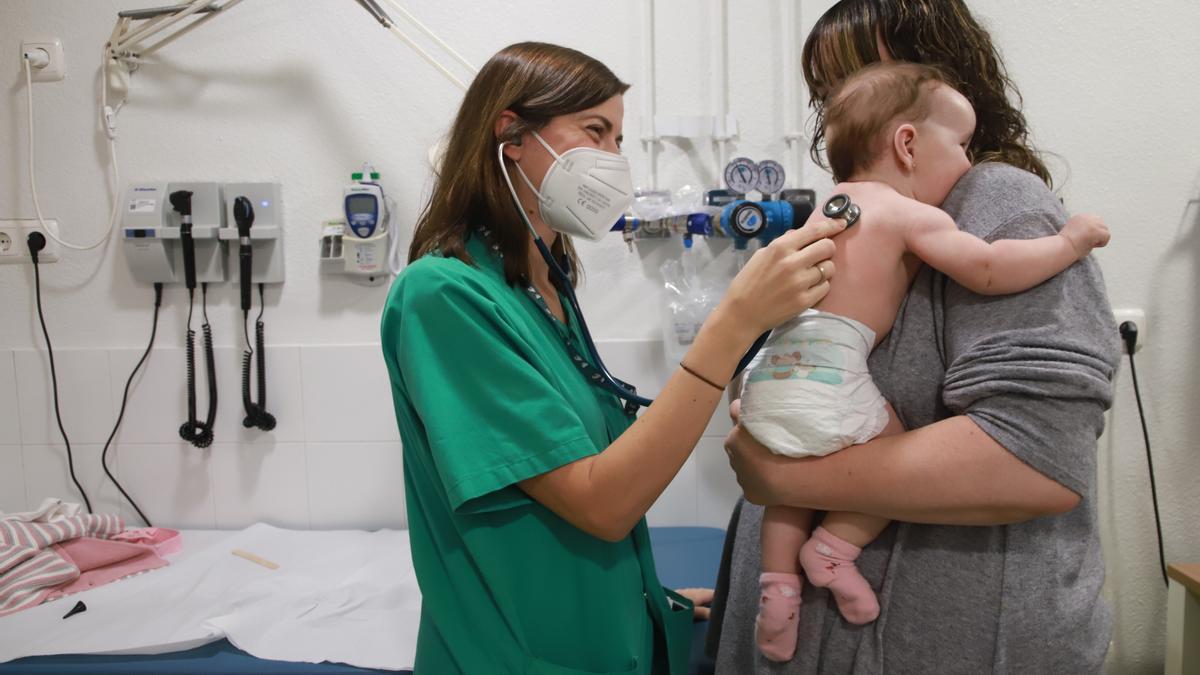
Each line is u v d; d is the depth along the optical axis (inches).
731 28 65.0
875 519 28.8
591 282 67.0
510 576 30.3
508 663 30.4
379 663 44.1
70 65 68.2
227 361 69.1
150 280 68.0
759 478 29.6
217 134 68.1
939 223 27.5
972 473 25.0
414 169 67.6
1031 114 60.9
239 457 69.7
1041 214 26.2
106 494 70.7
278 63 67.5
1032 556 26.5
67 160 68.9
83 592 54.1
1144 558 62.7
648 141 65.6
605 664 31.6
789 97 65.1
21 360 70.3
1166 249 60.3
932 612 27.2
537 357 30.0
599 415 33.8
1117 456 62.1
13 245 69.9
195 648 46.2
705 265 65.1
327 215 68.2
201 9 65.1
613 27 65.5
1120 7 59.2
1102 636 27.2
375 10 60.3
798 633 30.4
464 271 30.7
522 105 32.4
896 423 29.2
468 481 27.7
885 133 30.4
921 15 31.8
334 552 62.2
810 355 29.0
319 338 68.7
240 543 64.1
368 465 69.0
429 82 66.9
